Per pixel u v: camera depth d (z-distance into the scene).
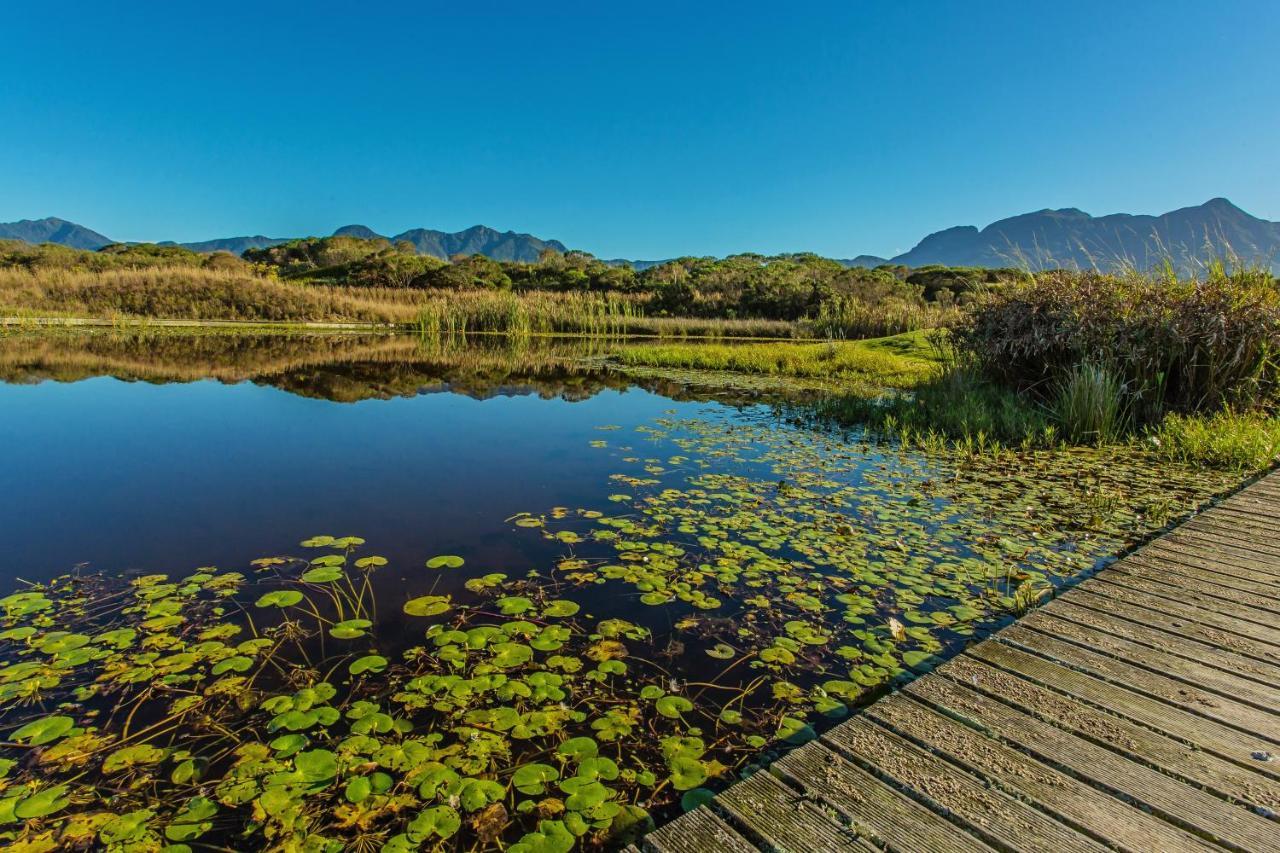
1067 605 2.44
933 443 5.67
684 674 2.17
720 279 32.62
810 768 1.57
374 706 1.95
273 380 9.64
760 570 3.00
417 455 5.23
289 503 3.94
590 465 4.95
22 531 3.40
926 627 2.51
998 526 3.64
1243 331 5.93
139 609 2.54
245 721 1.88
